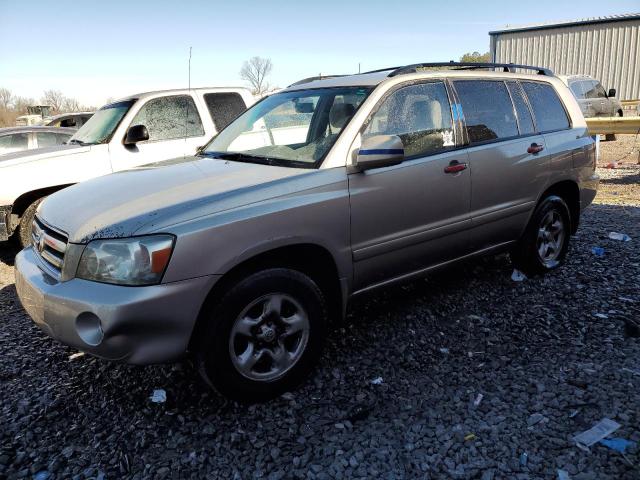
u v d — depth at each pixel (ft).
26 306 10.32
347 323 13.62
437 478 8.11
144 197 10.22
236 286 9.60
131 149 22.45
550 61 78.13
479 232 14.08
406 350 12.12
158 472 8.46
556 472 8.07
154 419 9.87
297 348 10.55
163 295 8.86
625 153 45.01
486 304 14.46
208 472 8.46
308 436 9.25
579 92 50.85
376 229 11.64
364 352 12.11
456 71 14.10
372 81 12.69
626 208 25.39
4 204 20.17
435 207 12.76
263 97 15.46
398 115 12.46
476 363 11.42
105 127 23.11
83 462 8.71
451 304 14.53
